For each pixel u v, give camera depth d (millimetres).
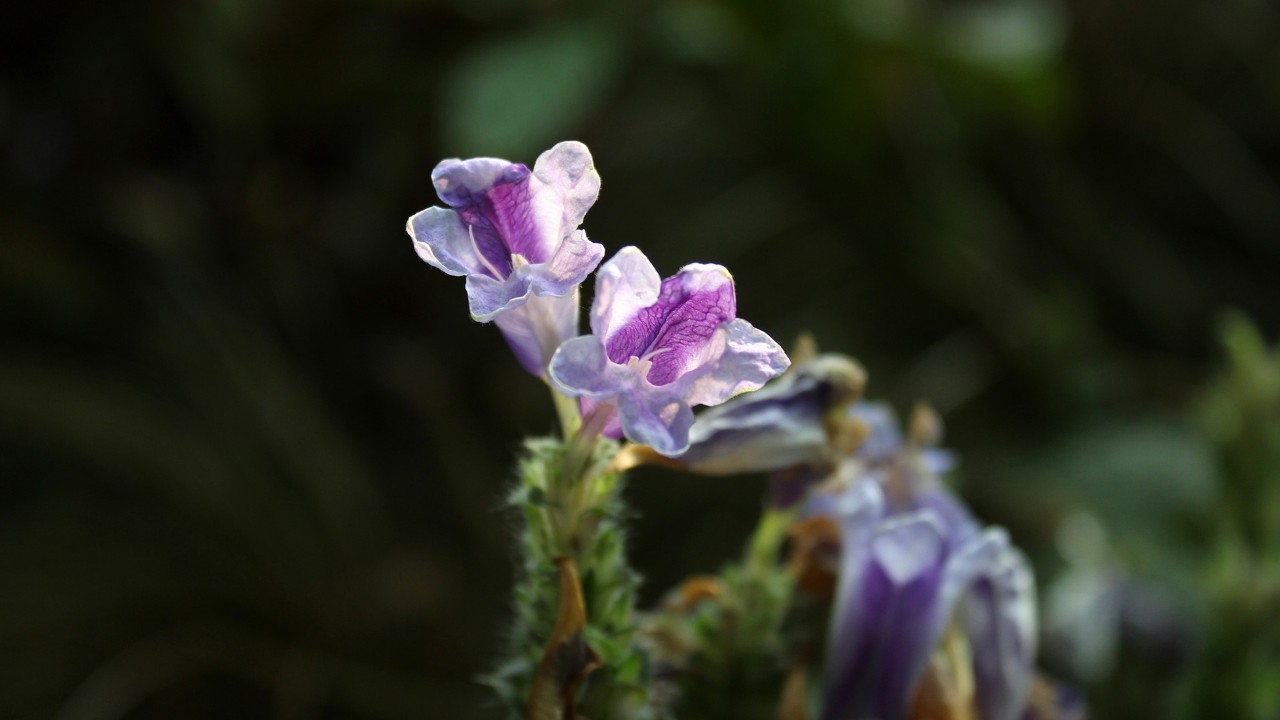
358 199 863
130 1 819
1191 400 860
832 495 317
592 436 274
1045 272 979
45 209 814
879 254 876
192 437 739
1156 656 435
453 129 720
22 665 658
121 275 817
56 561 692
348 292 849
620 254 257
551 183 260
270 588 704
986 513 780
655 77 921
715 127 899
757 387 255
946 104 859
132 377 778
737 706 311
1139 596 442
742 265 858
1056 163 1004
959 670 318
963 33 809
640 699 279
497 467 791
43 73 826
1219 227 1049
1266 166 1073
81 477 729
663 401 254
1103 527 681
